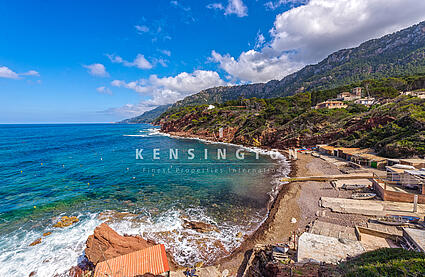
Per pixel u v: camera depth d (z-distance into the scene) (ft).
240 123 289.53
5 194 84.58
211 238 54.60
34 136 366.43
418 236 38.91
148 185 96.17
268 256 43.34
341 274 28.60
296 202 73.15
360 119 171.22
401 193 64.59
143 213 68.80
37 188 91.81
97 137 346.13
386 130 135.03
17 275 42.47
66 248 50.55
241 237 54.75
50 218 65.36
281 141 209.05
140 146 230.27
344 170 107.45
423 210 58.29
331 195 76.69
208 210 70.74
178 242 53.06
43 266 44.75
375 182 74.69
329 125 195.52
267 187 92.32
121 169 126.11
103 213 68.74
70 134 416.87
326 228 52.60
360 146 146.20
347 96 308.40
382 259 30.50
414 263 26.89
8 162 145.59
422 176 66.13
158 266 39.01
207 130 329.52
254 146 227.61
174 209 71.67
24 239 54.13
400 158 103.40
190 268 43.68
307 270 31.19
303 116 221.87
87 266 44.50
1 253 48.73
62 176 110.73
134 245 47.01
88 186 94.73
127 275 37.32
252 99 416.87
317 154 156.97
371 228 51.16
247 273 40.65
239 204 75.20
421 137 102.53
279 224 59.06
